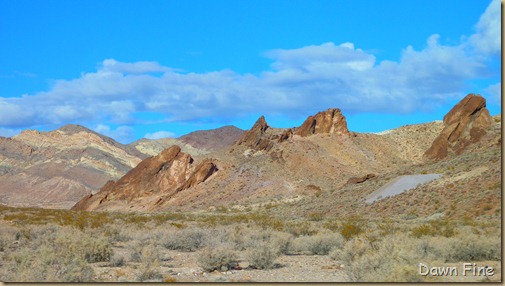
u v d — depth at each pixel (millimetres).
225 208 115500
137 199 141500
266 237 32688
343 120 160375
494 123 119812
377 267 17812
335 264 24359
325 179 132625
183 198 131250
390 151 156500
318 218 69188
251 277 20547
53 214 76188
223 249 23109
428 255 22797
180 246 31234
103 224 49375
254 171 137625
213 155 151625
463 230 35500
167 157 150375
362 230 38375
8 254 24844
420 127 171500
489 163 74875
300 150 145125
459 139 119500
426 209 65812
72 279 17609
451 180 73750
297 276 20750
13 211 81000
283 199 117500
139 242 29688
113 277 19734
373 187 87938
